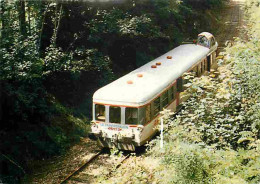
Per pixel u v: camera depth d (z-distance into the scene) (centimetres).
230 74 1166
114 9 1948
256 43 1412
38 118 1436
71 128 1553
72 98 1727
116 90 1405
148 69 1652
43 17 1694
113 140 1380
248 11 4356
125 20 1936
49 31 1786
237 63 1141
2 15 1352
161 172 1003
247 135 1029
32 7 1579
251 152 927
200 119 1092
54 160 1345
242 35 3238
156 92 1444
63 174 1248
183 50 2023
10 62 1262
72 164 1317
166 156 912
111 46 2075
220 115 1078
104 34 1925
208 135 1062
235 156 923
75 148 1444
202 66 2020
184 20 3164
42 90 1471
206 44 2172
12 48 1338
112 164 1314
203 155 892
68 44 1842
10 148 1262
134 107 1345
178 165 875
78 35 1859
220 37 3412
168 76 1591
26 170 1252
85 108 1738
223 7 4741
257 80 1084
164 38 2516
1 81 1271
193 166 866
